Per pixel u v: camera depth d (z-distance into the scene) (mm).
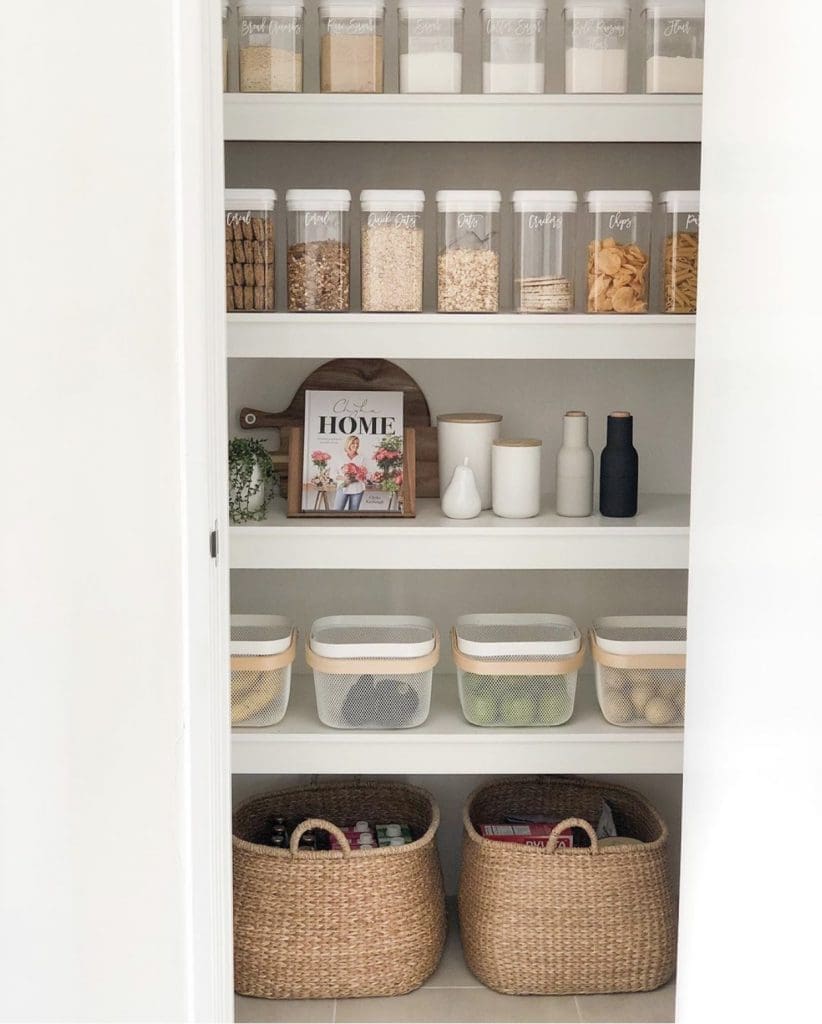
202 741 1966
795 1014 1561
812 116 1518
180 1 1824
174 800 1969
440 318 2547
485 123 2551
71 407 1900
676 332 2576
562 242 2580
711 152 1959
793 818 1570
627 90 2637
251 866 2602
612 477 2711
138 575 1927
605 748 2633
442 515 2752
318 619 2797
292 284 2576
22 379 1898
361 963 2588
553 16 2873
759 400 1714
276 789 2975
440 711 2762
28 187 1860
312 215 2547
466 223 2555
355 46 2545
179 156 1853
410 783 3043
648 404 2979
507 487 2699
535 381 2969
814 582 1498
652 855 2627
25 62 1837
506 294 2951
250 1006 2588
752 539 1738
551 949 2600
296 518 2691
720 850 1888
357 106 2539
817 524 1493
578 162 2902
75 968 2006
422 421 2943
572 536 2604
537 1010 2584
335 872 2576
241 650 2596
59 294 1879
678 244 2570
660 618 2803
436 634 2709
